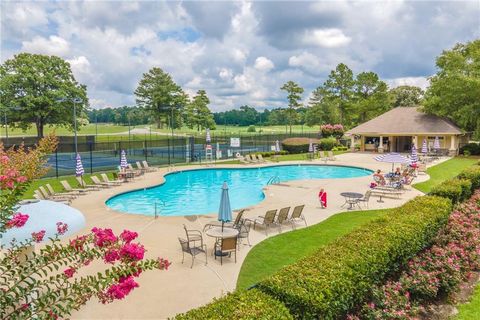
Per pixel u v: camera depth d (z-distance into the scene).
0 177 3.54
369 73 68.75
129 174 25.14
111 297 3.52
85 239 3.70
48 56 58.53
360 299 5.95
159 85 85.56
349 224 13.85
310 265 5.79
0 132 81.88
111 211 16.06
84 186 21.97
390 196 19.28
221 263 9.80
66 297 3.54
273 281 5.18
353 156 41.06
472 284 8.21
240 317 4.21
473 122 40.94
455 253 8.65
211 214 15.42
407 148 47.00
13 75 55.69
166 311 7.19
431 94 45.41
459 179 14.59
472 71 41.31
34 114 56.28
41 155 4.30
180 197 22.47
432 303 7.31
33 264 3.71
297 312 4.84
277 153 41.09
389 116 47.25
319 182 24.19
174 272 9.16
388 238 7.25
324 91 75.00
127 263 3.58
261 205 17.30
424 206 10.16
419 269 7.46
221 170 32.03
